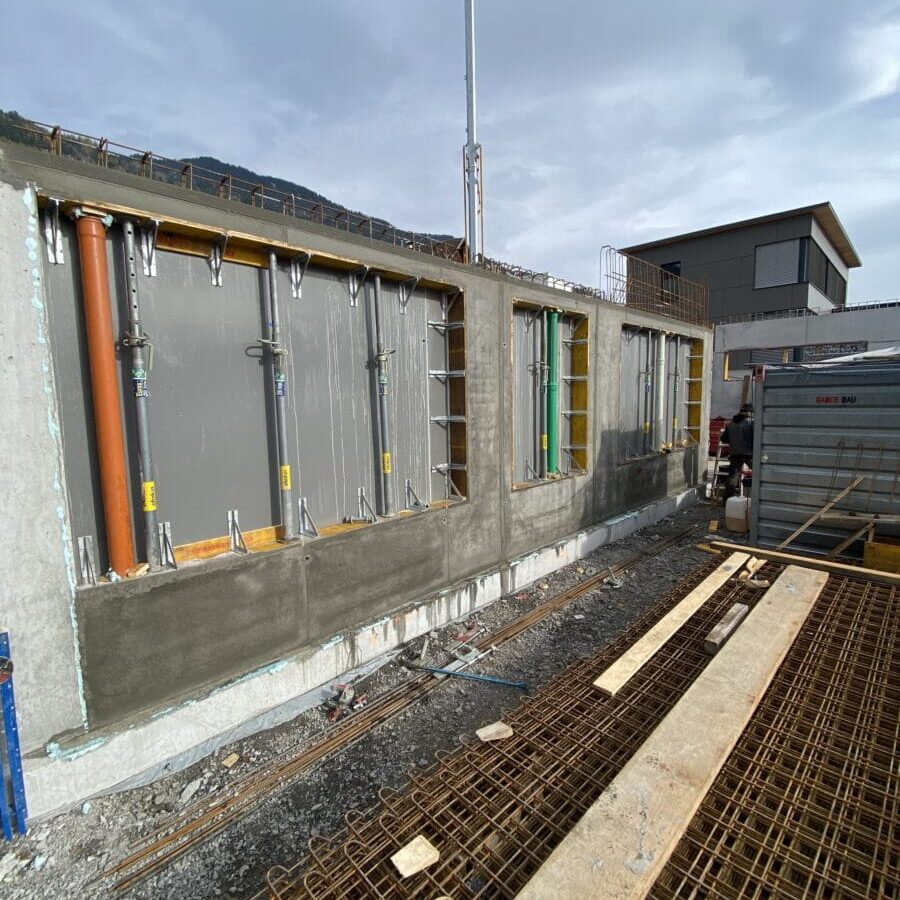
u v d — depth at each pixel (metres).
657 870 1.49
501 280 5.60
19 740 2.71
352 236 4.14
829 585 3.46
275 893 1.64
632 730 2.19
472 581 5.39
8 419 2.55
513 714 2.39
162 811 2.91
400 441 4.87
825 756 1.96
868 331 18.48
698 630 2.98
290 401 3.96
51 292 2.81
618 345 7.80
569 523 6.99
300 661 3.86
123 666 3.03
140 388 3.06
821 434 4.90
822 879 1.51
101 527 3.08
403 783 3.11
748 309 24.20
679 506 9.73
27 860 2.59
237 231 3.43
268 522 3.90
